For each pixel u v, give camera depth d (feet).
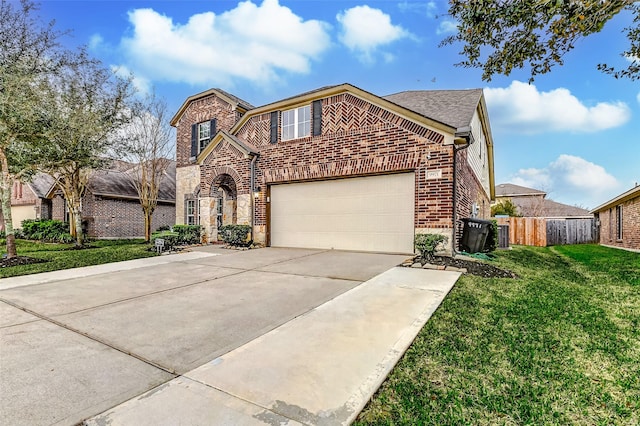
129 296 18.20
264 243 39.65
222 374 9.34
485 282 19.99
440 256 27.55
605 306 16.38
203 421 7.25
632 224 47.09
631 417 7.91
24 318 14.64
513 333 12.55
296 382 8.80
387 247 32.07
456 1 15.52
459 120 30.86
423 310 14.52
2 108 28.73
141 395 8.39
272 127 40.11
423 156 29.37
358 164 33.12
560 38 14.35
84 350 11.19
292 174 37.88
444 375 9.55
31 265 28.86
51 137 33.55
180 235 41.78
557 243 57.57
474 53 16.44
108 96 43.19
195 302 16.87
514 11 13.56
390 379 9.22
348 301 16.02
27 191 74.54
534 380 9.43
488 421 7.70
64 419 7.44
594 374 9.85
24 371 9.69
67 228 60.64
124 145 47.06
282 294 17.97
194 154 54.34
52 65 35.19
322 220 36.29
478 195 46.93
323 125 35.78
